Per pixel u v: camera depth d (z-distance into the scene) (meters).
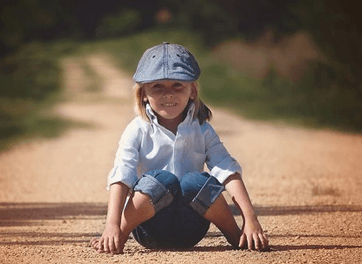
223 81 59.44
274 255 9.22
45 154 26.52
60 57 93.19
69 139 32.00
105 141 30.84
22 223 12.86
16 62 85.81
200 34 92.75
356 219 12.68
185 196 9.23
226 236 9.72
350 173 20.50
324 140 30.89
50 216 13.73
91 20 132.75
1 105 50.47
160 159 9.54
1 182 19.50
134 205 9.16
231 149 26.75
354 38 44.75
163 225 9.38
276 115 42.56
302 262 8.87
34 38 119.88
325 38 46.12
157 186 9.11
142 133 9.49
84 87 64.94
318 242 10.32
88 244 10.52
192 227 9.44
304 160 23.61
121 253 9.33
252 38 72.81
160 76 9.20
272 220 12.62
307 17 47.34
